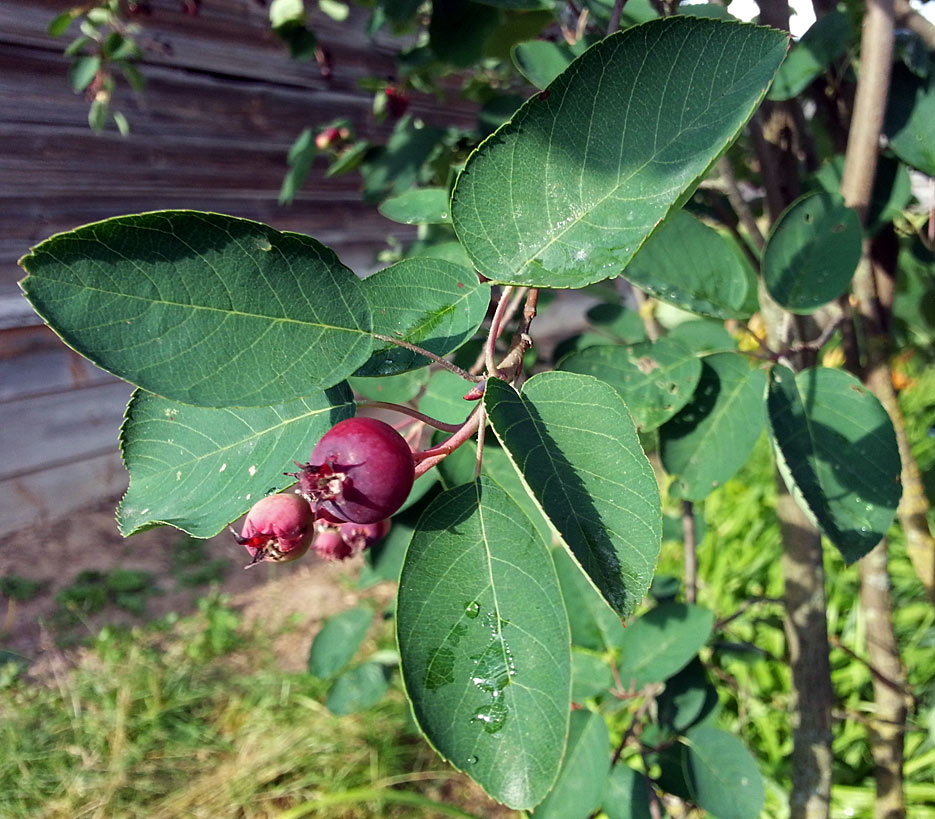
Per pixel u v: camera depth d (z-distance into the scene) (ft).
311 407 0.34
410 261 0.34
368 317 0.30
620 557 0.26
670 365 0.47
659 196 0.29
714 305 0.48
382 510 0.28
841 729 1.20
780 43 0.28
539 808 0.53
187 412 0.35
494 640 0.30
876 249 0.62
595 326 0.74
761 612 1.25
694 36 0.28
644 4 0.52
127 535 0.33
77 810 1.22
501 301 0.33
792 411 0.44
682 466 0.47
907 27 0.50
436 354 0.32
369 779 1.29
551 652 0.29
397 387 0.55
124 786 1.26
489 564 0.30
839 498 0.42
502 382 0.29
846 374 0.44
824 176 0.58
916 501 0.63
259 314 0.28
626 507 0.27
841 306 0.55
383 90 1.15
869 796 1.10
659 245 0.48
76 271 0.25
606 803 0.58
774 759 1.15
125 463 0.35
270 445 0.34
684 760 0.60
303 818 1.22
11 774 1.28
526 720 0.29
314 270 0.28
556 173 0.30
